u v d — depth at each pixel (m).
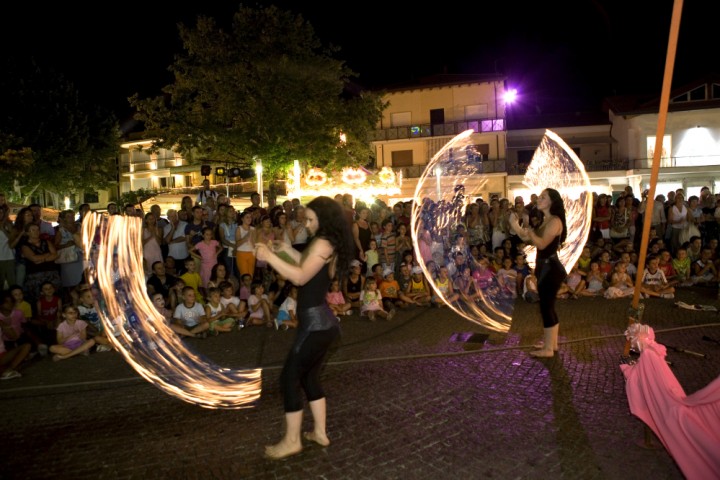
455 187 10.13
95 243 5.67
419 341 6.80
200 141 20.81
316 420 3.79
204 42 19.69
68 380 5.74
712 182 28.36
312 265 3.48
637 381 3.28
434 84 31.95
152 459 3.73
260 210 10.50
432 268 9.44
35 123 27.23
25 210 8.15
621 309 8.48
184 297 7.84
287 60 19.70
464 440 3.85
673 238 11.37
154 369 5.84
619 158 31.30
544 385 4.94
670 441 3.03
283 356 6.49
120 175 41.78
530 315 8.23
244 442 3.94
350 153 23.50
